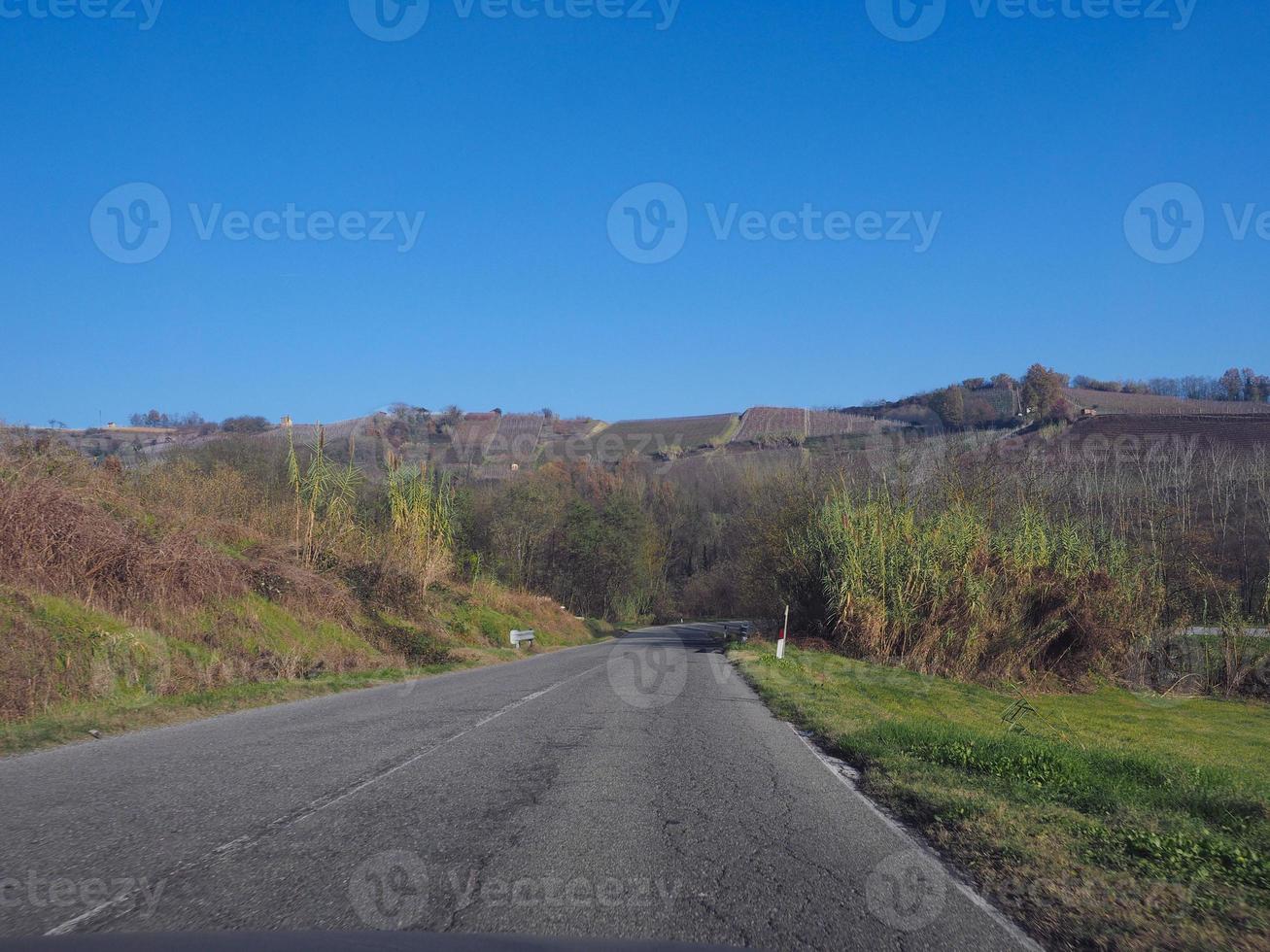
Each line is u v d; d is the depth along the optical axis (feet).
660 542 252.21
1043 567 83.51
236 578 65.72
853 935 15.48
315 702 47.83
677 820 22.63
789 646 85.10
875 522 82.79
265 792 24.90
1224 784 33.37
